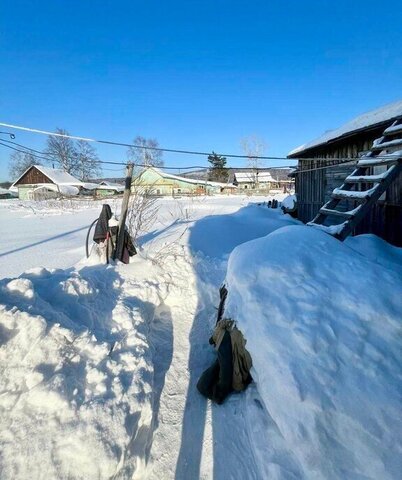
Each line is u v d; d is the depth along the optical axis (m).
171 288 5.14
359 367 2.38
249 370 2.96
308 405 2.23
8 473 1.89
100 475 2.03
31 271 3.65
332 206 5.18
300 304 2.90
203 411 2.93
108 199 33.59
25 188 50.97
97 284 4.08
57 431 2.10
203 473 2.36
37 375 2.27
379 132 7.18
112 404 2.37
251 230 10.85
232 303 3.38
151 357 3.20
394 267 4.04
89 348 2.75
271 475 2.13
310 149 10.66
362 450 1.99
